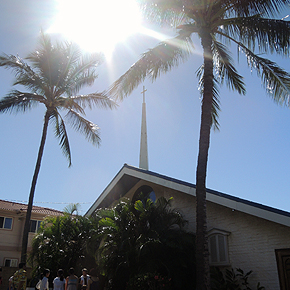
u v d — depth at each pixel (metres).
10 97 16.20
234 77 12.69
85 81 18.14
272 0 10.45
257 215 10.42
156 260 11.27
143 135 23.56
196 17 11.55
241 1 10.77
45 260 14.98
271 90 11.41
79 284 12.86
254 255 11.04
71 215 16.56
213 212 12.66
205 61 11.11
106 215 13.58
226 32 11.83
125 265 11.54
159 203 12.85
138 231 12.24
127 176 16.08
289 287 9.98
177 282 10.90
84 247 15.28
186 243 11.52
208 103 10.55
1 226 22.80
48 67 17.38
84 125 18.41
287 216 9.70
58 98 17.67
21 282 11.02
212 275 11.17
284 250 10.38
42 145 16.84
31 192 16.02
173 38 12.20
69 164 18.61
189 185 12.59
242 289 10.91
